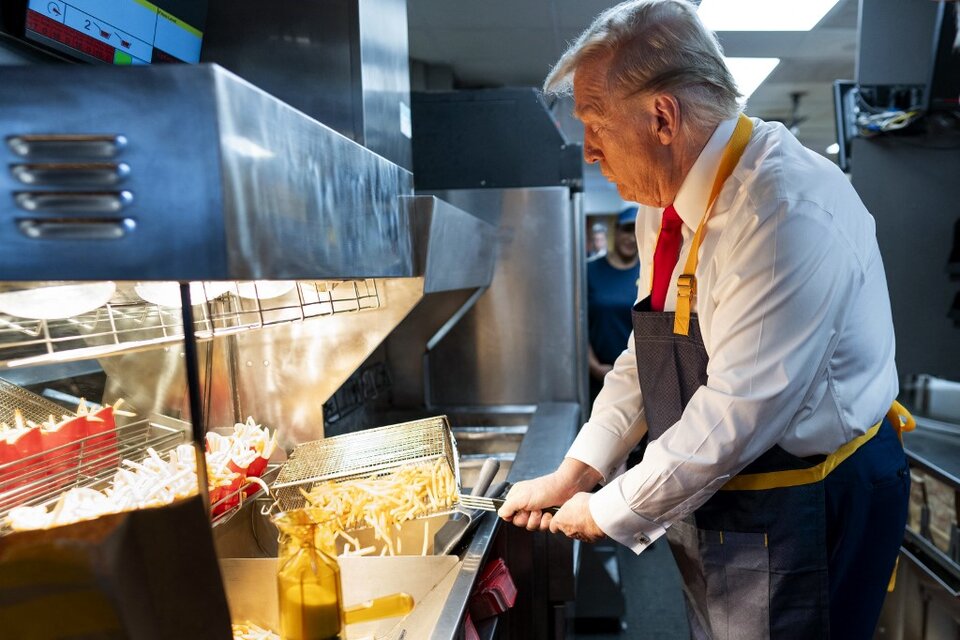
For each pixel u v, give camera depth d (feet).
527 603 5.78
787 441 4.20
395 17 5.84
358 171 3.56
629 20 4.03
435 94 9.30
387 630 3.56
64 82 2.19
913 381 9.83
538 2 12.28
